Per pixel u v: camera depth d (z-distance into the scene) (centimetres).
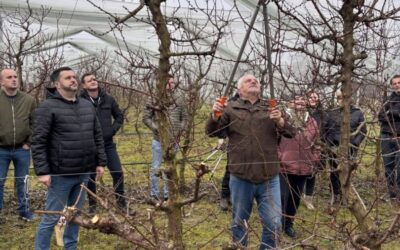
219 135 431
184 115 478
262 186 421
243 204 429
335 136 313
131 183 511
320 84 290
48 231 439
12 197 726
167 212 262
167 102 255
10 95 589
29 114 597
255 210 568
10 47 901
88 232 600
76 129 439
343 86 275
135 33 1130
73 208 250
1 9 893
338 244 395
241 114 422
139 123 1316
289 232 496
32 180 798
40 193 713
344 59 269
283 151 514
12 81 581
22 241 566
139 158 970
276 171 424
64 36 1148
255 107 425
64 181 437
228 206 636
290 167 509
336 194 515
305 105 294
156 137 614
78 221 247
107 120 621
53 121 432
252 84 424
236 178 426
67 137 434
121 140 1173
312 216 564
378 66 339
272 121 423
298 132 348
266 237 415
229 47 841
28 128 595
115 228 247
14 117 586
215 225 607
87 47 1581
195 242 555
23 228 606
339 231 299
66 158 434
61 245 533
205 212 651
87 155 446
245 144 420
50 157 435
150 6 244
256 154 419
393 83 578
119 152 1039
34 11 921
